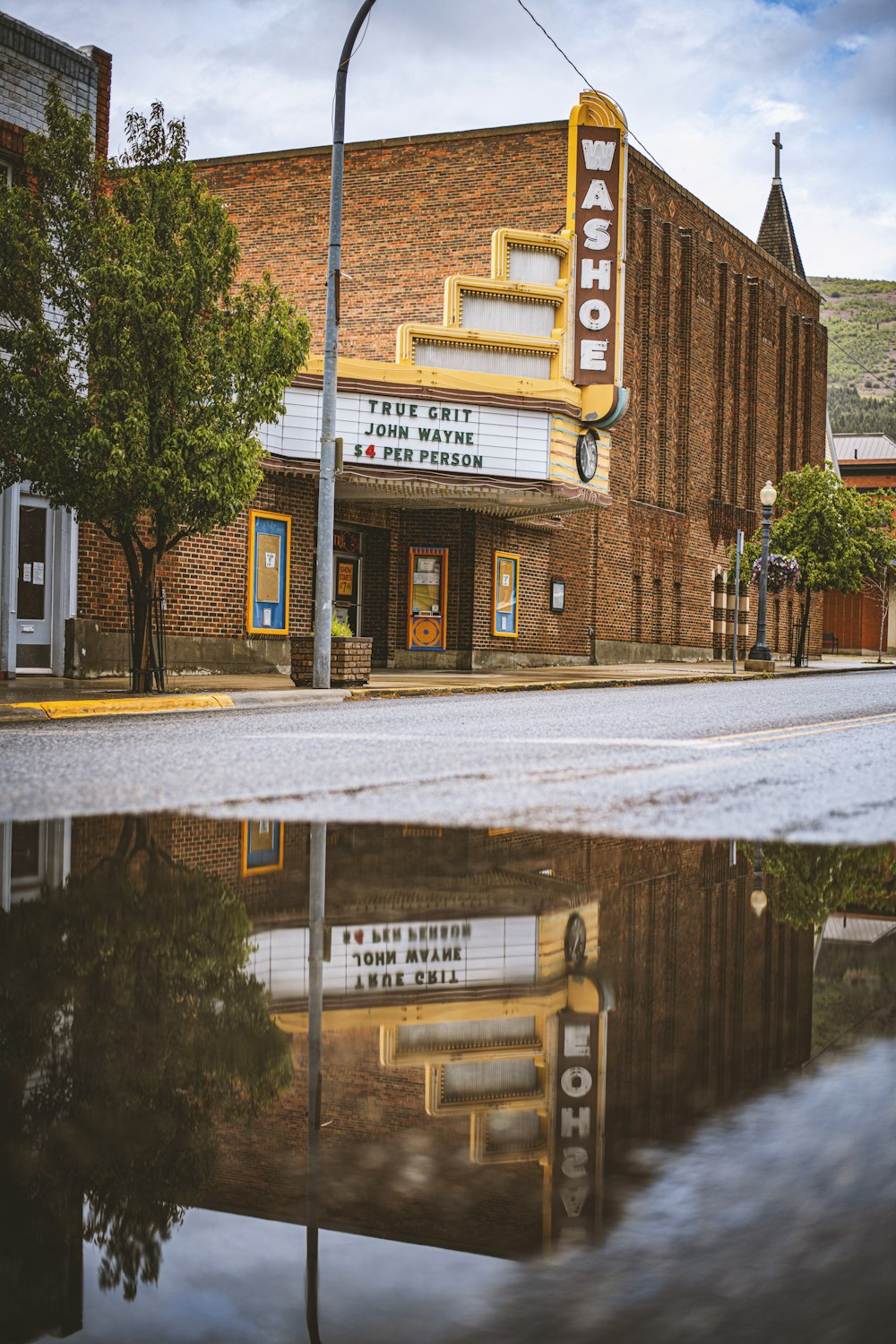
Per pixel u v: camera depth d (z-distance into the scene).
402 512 27.89
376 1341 1.23
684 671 30.00
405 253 30.84
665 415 36.97
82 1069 2.28
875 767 8.75
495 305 27.09
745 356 42.69
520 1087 2.15
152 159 16.84
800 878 4.63
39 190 16.55
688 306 37.56
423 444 24.58
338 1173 1.72
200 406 16.31
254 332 16.70
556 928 3.77
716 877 4.64
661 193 35.75
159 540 16.70
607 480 27.92
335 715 14.68
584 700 18.50
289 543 24.38
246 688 18.70
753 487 43.09
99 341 15.84
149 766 8.62
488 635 28.41
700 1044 2.43
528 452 25.42
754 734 11.71
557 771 8.43
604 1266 1.40
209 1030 2.59
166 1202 1.62
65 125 16.42
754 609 44.28
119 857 5.00
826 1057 2.31
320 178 31.66
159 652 17.17
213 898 4.23
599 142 27.75
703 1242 1.47
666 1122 1.92
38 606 19.34
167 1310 1.31
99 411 15.58
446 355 26.23
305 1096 2.11
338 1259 1.43
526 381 25.38
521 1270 1.39
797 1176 1.67
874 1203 1.58
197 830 5.73
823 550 36.56
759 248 43.06
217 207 16.70
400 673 25.56
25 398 15.59
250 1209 1.59
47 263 15.81
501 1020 2.69
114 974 3.11
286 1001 2.88
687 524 38.47
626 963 3.28
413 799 6.90
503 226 29.81
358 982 3.07
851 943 3.54
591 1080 2.18
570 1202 1.58
